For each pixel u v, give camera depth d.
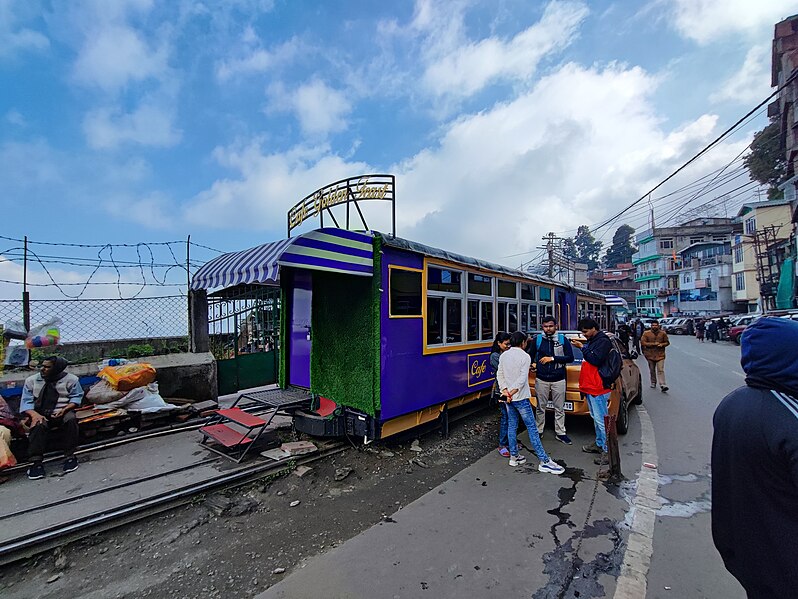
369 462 5.19
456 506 4.00
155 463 4.82
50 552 3.23
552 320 5.88
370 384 5.20
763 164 32.66
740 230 40.78
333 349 5.74
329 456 5.32
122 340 7.65
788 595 1.43
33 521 3.47
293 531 3.57
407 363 5.56
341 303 5.63
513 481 4.61
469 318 7.00
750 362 1.63
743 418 1.57
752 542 1.53
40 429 4.50
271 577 2.94
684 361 15.98
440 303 6.30
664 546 3.26
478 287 7.29
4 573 3.01
